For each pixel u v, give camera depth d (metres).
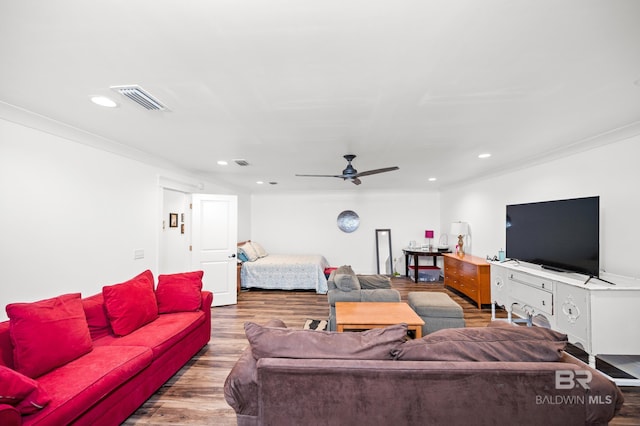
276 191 7.48
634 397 2.15
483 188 5.18
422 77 1.67
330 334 1.45
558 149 3.27
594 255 2.62
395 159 3.85
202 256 4.75
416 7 1.12
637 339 2.31
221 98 1.95
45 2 1.07
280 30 1.25
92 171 2.89
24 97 1.94
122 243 3.29
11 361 1.72
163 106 2.08
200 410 2.06
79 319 2.03
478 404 1.21
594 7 1.12
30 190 2.30
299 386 1.27
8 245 2.15
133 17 1.16
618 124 2.48
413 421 1.23
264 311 4.46
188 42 1.33
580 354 2.85
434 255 6.41
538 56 1.47
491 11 1.14
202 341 3.03
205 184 5.34
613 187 2.76
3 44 1.33
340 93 1.88
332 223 7.58
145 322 2.58
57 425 1.42
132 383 1.97
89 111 2.19
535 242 3.38
